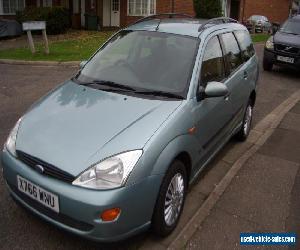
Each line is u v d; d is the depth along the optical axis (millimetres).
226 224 4020
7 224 3760
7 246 3477
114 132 3348
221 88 4008
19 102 7723
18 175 3350
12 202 4113
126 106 3729
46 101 4035
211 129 4426
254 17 30328
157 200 3389
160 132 3387
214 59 4637
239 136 6160
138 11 22469
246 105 5953
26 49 14148
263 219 4168
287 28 13219
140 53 4484
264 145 6242
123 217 3098
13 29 18250
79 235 3131
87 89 4145
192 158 3938
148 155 3215
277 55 12383
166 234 3658
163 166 3326
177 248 3551
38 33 19266
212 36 4703
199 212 4145
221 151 5855
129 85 4137
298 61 12062
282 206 4445
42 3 22484
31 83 9367
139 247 3547
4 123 6449
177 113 3654
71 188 3057
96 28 21875
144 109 3674
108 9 22859
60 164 3129
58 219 3215
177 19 5211
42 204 3230
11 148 3537
